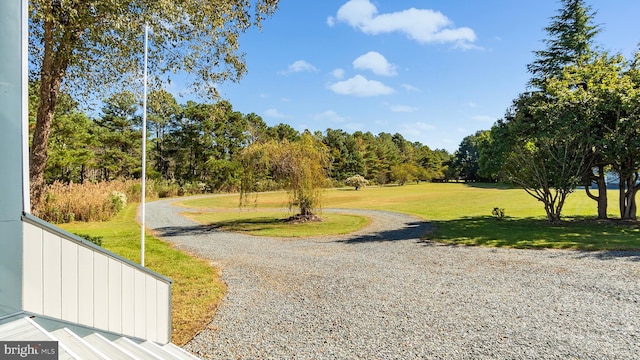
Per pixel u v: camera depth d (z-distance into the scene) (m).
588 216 15.19
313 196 14.93
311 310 4.77
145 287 3.14
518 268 6.85
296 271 6.93
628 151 11.34
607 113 11.77
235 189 41.06
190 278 6.43
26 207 2.04
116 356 2.27
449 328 4.11
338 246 9.66
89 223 14.37
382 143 70.62
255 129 43.44
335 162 56.66
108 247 9.23
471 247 9.09
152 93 7.70
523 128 12.91
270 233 12.16
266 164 13.98
